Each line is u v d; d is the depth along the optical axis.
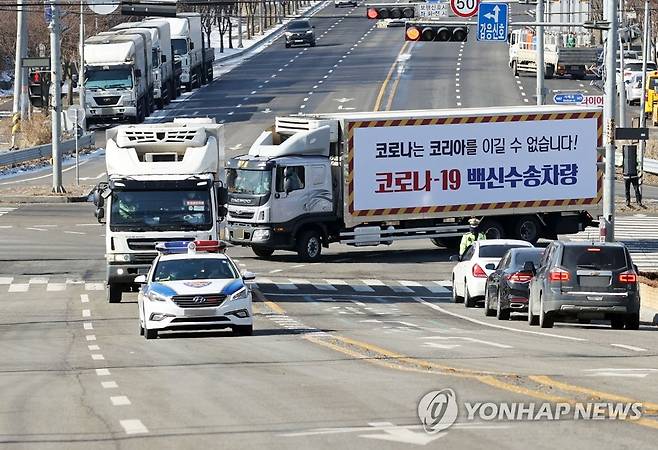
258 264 128.25
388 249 141.12
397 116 131.00
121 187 96.62
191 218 96.81
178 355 63.34
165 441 36.59
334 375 52.31
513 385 46.78
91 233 144.88
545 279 78.94
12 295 105.19
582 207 137.12
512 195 135.00
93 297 103.75
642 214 162.12
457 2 126.81
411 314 92.69
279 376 52.50
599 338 71.31
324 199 129.75
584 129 136.50
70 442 37.03
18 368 59.75
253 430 38.09
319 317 89.56
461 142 133.12
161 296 73.31
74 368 58.78
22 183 186.38
